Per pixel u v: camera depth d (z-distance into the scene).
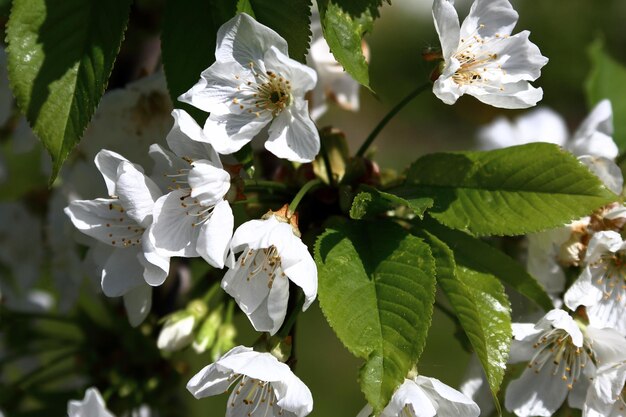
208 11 0.36
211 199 0.35
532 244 0.39
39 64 0.35
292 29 0.35
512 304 0.40
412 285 0.35
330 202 0.39
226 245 0.35
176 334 0.40
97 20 0.35
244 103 0.36
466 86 0.37
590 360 0.37
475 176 0.37
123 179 0.36
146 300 0.38
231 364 0.35
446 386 0.35
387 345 0.34
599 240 0.38
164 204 0.36
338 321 0.34
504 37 0.37
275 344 0.35
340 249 0.35
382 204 0.36
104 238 0.37
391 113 0.38
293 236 0.35
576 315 0.38
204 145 0.36
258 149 0.42
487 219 0.36
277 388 0.35
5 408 0.44
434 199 0.37
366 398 0.33
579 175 0.36
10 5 0.36
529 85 0.37
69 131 0.35
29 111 0.35
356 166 0.38
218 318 0.40
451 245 0.38
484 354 0.35
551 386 0.38
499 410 0.35
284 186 0.39
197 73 0.36
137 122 0.42
